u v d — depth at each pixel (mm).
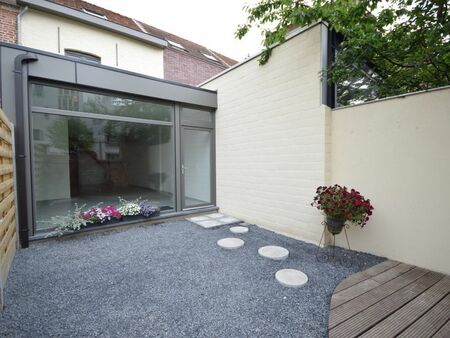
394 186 2574
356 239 2926
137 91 4020
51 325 1602
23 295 1959
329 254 2836
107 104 3891
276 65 3686
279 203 3711
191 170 4879
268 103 3850
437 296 1875
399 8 2568
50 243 3217
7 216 2377
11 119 2943
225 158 4875
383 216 2672
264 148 3949
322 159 3066
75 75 3420
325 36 3096
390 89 3287
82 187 4320
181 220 4520
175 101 4535
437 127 2279
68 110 3520
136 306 1821
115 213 3828
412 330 1499
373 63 3311
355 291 1961
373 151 2732
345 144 2990
